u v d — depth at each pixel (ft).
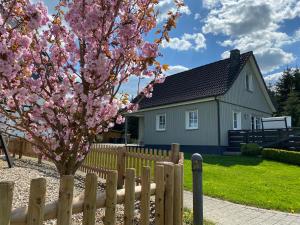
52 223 11.83
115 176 8.63
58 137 10.62
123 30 10.44
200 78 72.59
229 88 62.28
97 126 10.80
